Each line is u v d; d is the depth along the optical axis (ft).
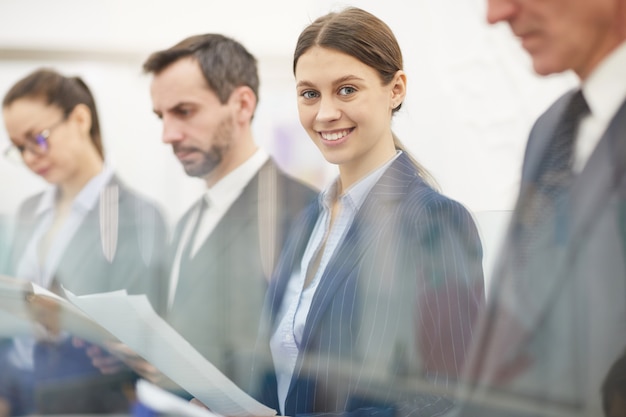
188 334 5.68
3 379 4.01
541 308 4.14
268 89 5.53
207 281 5.63
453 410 4.18
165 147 6.04
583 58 4.05
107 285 6.33
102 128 6.30
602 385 4.00
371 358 4.31
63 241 6.56
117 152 6.32
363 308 4.37
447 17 4.50
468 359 4.20
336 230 4.63
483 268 4.26
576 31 4.02
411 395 4.24
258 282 5.29
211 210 5.68
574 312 4.08
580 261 4.09
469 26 4.45
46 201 6.76
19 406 3.93
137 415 3.61
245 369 5.14
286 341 4.70
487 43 4.37
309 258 4.76
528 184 4.27
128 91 6.23
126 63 6.26
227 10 5.73
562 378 4.09
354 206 4.54
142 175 6.19
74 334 4.03
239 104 5.60
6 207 6.90
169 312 5.85
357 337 4.35
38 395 3.89
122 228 6.30
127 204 6.29
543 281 4.16
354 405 4.33
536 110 4.25
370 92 4.42
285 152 5.36
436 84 4.49
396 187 4.40
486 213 4.34
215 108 5.64
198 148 5.78
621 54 3.91
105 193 6.41
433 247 4.25
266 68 5.55
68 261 6.56
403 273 4.29
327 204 4.76
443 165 4.46
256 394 4.88
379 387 4.29
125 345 3.92
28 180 6.81
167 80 5.93
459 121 4.44
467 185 4.41
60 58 6.59
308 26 4.63
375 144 4.46
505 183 4.33
